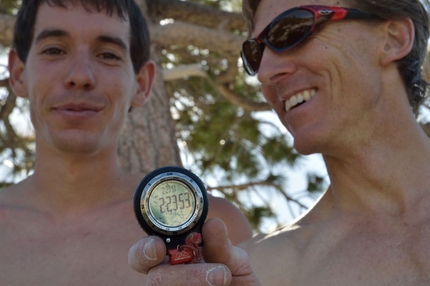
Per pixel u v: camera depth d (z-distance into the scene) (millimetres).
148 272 602
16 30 962
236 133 2004
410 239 718
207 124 1983
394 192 749
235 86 1944
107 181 909
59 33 889
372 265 715
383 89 776
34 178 920
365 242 737
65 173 892
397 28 797
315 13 776
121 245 854
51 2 913
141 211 606
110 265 835
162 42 1459
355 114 762
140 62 975
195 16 1577
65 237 867
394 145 759
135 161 1284
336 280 720
